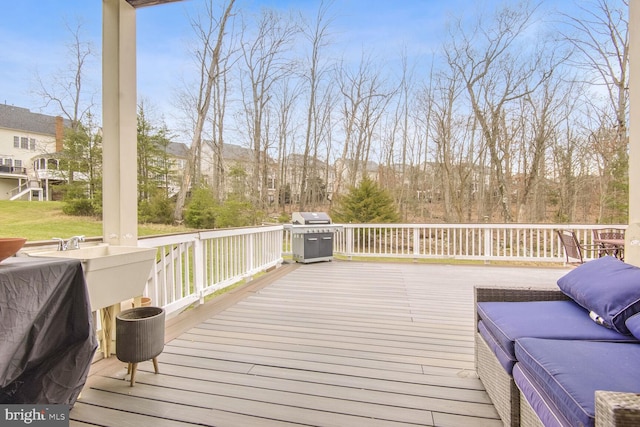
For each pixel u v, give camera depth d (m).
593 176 11.70
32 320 1.48
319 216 7.47
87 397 1.94
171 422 1.71
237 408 1.83
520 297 2.15
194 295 3.73
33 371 1.61
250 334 2.98
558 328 1.64
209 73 13.29
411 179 15.60
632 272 1.76
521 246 10.69
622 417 0.81
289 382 2.12
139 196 11.69
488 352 1.94
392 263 7.18
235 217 12.04
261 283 5.14
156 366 2.23
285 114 15.72
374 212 10.71
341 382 2.13
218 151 14.30
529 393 1.37
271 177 15.87
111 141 2.71
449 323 3.33
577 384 1.12
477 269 6.49
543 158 12.48
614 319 1.56
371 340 2.86
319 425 1.69
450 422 1.72
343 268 6.54
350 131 15.76
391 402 1.90
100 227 5.50
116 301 2.18
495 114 12.82
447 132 14.04
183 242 3.53
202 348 2.66
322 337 2.92
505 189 12.59
